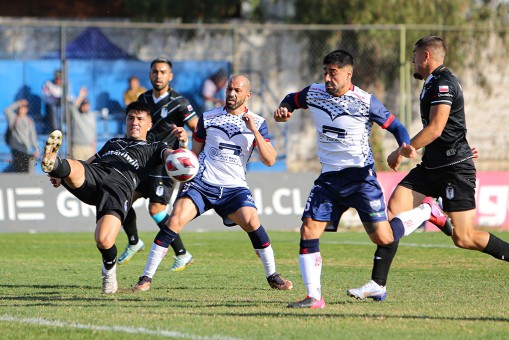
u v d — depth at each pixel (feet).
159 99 92.12
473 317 56.54
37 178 141.49
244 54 212.43
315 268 61.11
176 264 87.92
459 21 199.82
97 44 186.50
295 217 146.10
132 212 91.20
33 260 100.01
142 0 207.62
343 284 77.00
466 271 88.07
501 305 62.80
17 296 68.28
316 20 201.98
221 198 72.08
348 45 200.13
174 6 208.74
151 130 92.38
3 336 49.80
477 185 146.82
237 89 71.72
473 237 66.08
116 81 187.32
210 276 83.30
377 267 62.90
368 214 61.31
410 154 60.29
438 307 61.36
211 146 72.54
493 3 209.15
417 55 64.59
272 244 120.37
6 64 182.39
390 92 200.34
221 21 214.69
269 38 212.64
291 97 63.46
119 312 58.59
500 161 207.62
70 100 163.22
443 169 65.31
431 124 62.23
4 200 139.95
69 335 49.83
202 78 192.24
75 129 163.84
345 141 61.11
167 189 91.66
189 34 210.18
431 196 66.80
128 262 97.55
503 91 206.69
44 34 209.05
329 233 141.90
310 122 208.74
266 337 48.80
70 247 116.57
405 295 68.90
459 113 64.49
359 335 49.57
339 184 61.21
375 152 177.47
